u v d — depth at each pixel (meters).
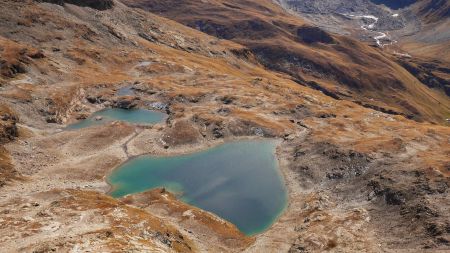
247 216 92.31
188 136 128.88
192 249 75.56
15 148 108.69
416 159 102.19
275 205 96.69
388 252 73.31
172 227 80.31
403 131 135.12
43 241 63.88
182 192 101.62
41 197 86.50
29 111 130.62
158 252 64.25
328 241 77.25
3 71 143.38
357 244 76.25
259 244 80.25
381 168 99.75
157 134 130.50
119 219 75.25
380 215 84.88
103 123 137.88
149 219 77.88
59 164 108.69
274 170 113.00
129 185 103.44
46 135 124.00
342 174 102.69
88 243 62.88
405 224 79.75
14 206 80.56
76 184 100.00
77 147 118.94
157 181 106.31
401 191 87.62
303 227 84.94
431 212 79.50
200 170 112.81
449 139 127.38
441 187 86.25
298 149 119.94
